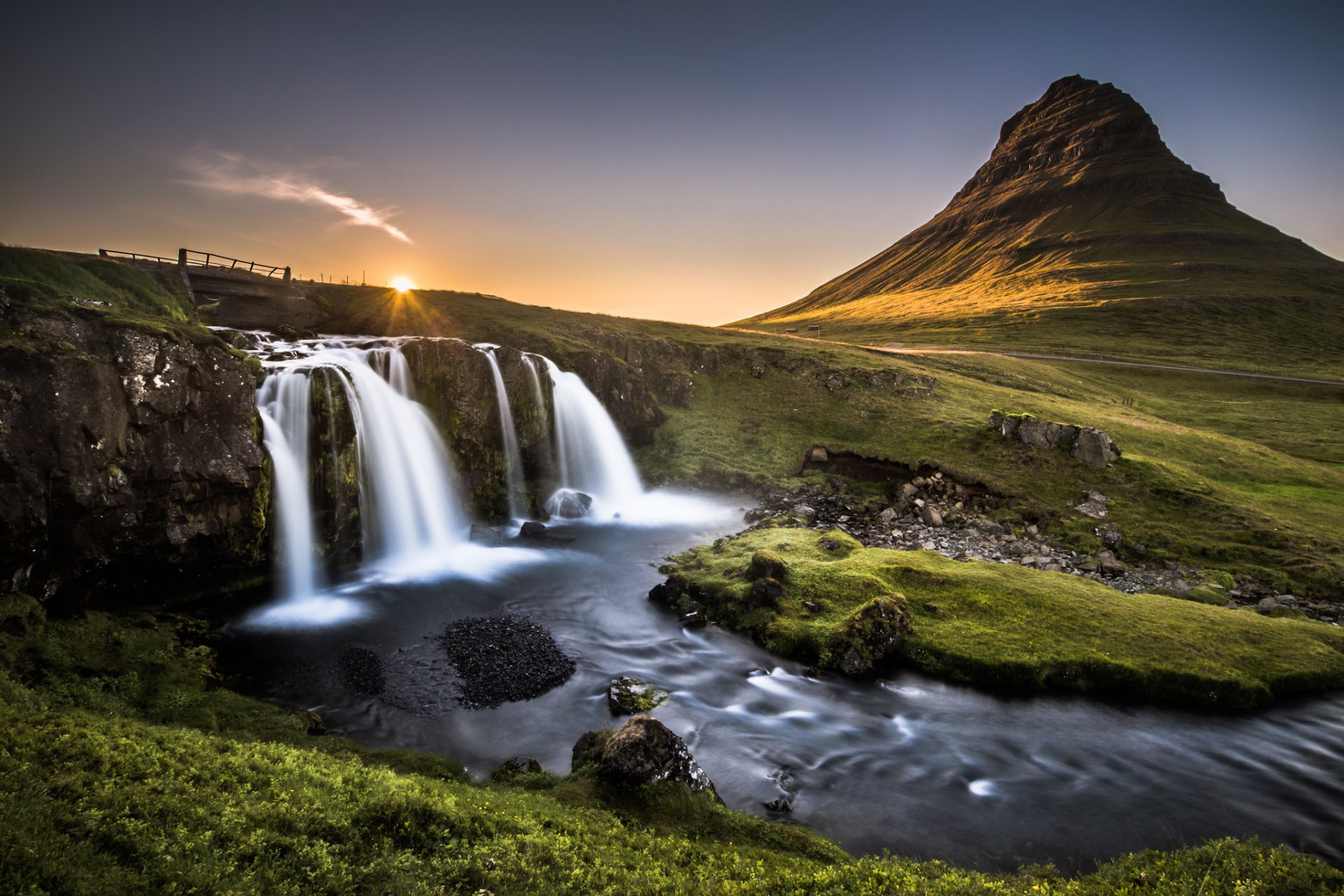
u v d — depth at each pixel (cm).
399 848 1204
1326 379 11256
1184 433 6788
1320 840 1750
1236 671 2586
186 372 2939
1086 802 1909
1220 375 11506
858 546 3788
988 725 2325
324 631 2900
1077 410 7456
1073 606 3050
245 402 3192
